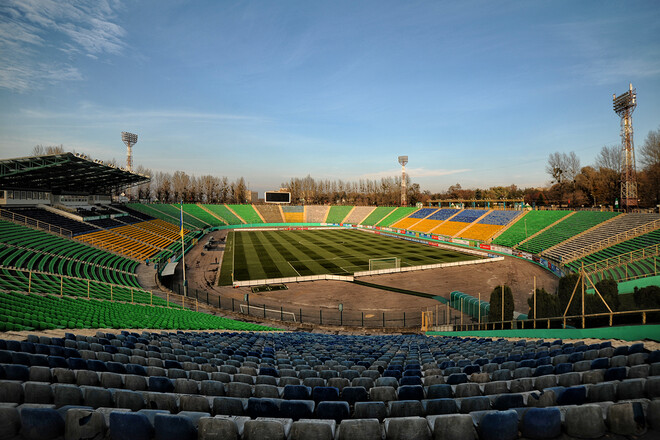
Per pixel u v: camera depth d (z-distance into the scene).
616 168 70.56
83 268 31.72
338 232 89.56
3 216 36.44
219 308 29.22
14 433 4.12
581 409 4.23
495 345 13.78
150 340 12.95
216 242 67.00
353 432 4.29
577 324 16.44
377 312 29.00
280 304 30.92
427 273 41.81
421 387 6.38
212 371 8.91
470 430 4.20
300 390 6.50
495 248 55.84
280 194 114.00
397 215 98.06
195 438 4.25
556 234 50.34
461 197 147.25
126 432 4.09
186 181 125.31
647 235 35.75
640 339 11.50
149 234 56.19
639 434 4.15
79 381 6.54
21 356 7.32
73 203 51.88
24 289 20.22
